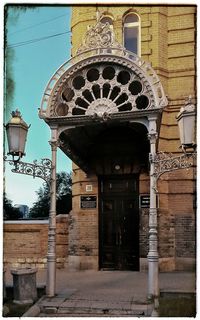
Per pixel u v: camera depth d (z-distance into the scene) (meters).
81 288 8.41
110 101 8.08
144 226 10.95
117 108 8.04
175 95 11.77
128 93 8.06
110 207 11.49
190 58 11.77
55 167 8.26
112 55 8.02
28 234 12.16
